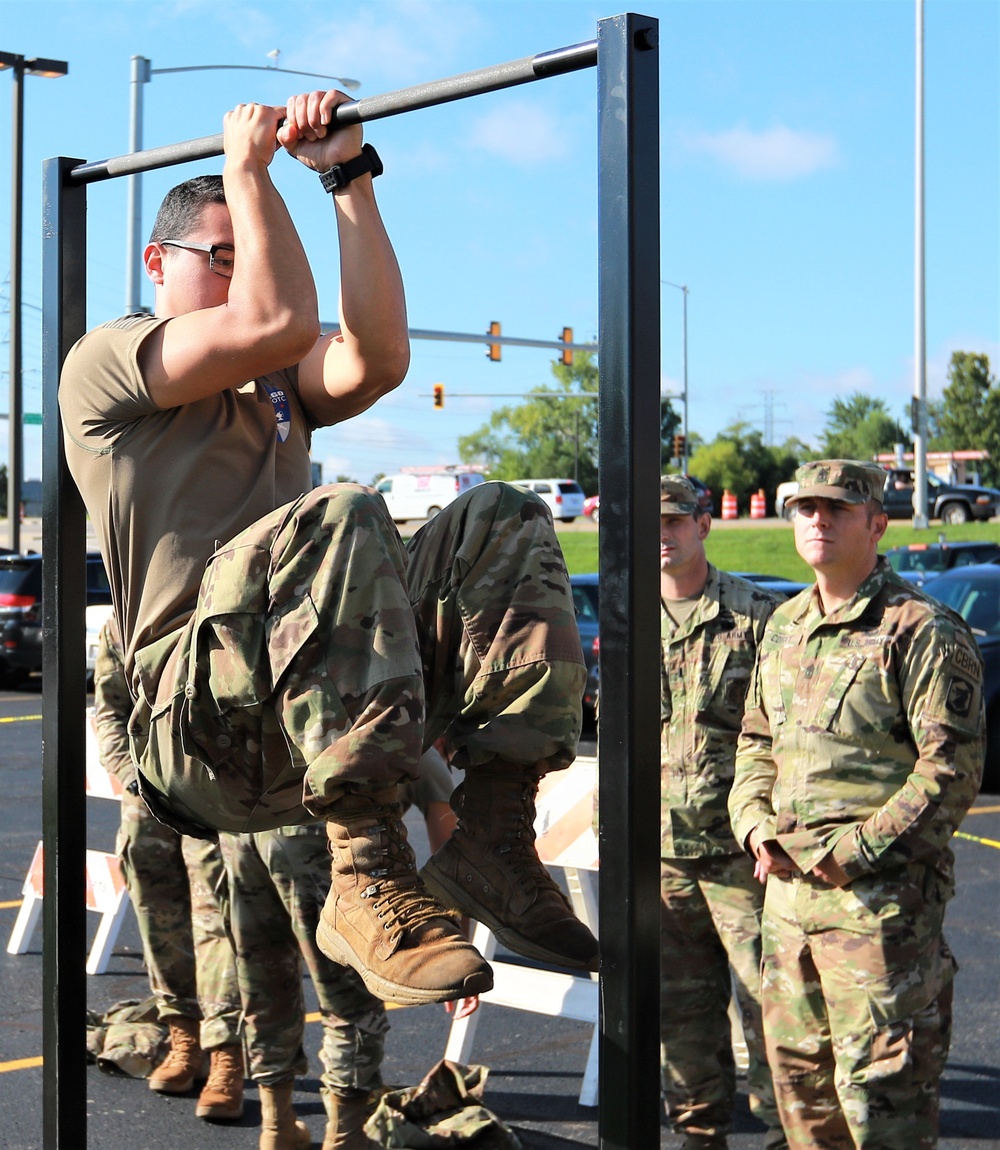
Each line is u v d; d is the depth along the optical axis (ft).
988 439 262.47
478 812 5.82
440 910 5.38
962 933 19.13
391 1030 16.03
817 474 9.84
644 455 4.75
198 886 13.28
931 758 9.18
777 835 9.71
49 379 7.25
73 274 7.30
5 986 17.28
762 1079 11.05
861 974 9.10
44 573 7.29
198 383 6.08
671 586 12.22
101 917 21.02
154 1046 14.58
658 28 4.83
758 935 11.21
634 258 4.72
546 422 324.39
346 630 5.43
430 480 165.27
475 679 5.82
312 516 5.57
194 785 6.17
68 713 7.21
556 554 6.00
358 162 6.51
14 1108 13.32
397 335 6.80
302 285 6.04
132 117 64.34
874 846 9.08
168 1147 12.53
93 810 28.22
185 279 6.93
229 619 5.66
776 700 10.07
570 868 14.11
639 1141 4.71
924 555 65.16
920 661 9.38
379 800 5.43
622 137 4.72
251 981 11.91
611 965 4.74
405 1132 11.65
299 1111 13.53
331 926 5.52
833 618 9.87
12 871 23.09
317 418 7.19
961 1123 12.76
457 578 5.91
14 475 74.64
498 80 5.30
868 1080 9.03
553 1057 15.05
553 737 5.75
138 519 6.38
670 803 11.59
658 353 4.81
